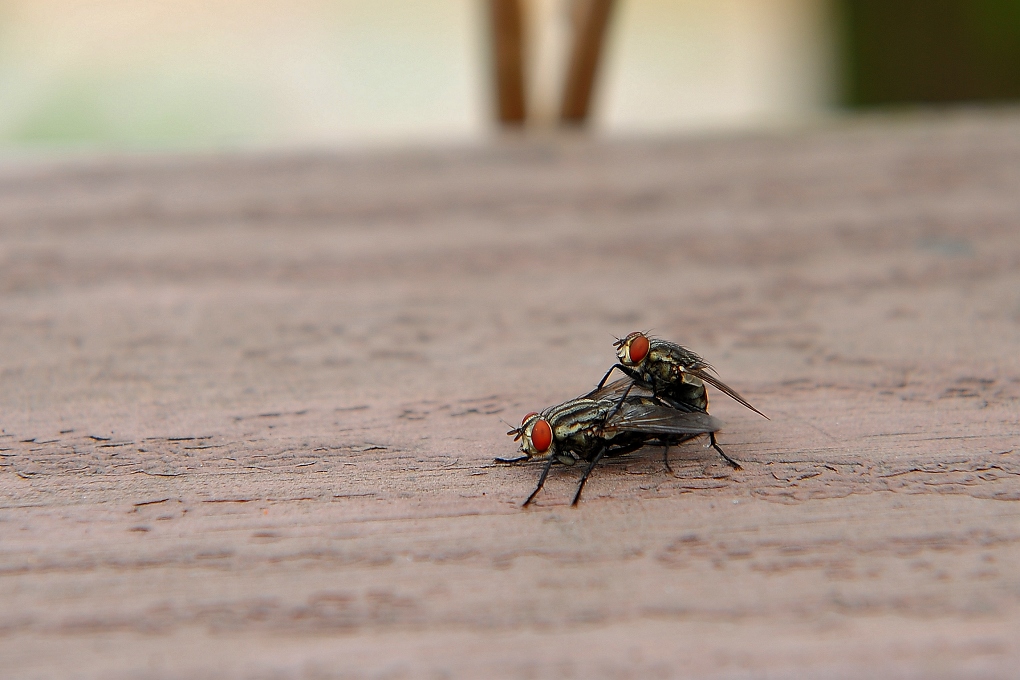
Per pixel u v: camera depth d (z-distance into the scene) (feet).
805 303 0.71
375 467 0.62
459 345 0.69
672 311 0.71
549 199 0.81
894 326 0.69
